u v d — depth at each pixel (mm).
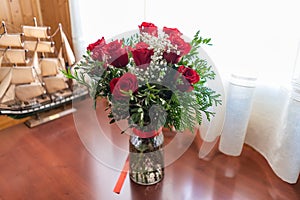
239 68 843
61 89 1117
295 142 695
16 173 741
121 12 1245
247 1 781
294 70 706
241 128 819
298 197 671
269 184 719
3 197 654
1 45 1118
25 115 1001
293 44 729
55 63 1157
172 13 1000
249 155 858
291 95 689
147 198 649
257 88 841
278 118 799
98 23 1397
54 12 1643
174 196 657
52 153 834
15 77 1057
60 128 982
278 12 733
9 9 1521
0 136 929
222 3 839
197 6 909
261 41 790
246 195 673
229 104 812
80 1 1414
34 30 1164
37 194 663
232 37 847
